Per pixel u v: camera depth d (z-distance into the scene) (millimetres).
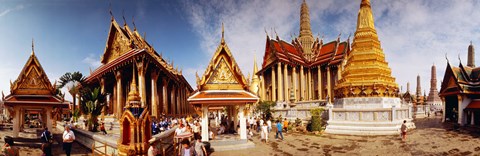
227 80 19156
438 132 25938
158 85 42656
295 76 64188
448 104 36156
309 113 36125
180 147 14781
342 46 63156
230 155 16969
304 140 24047
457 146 18812
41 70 21922
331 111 29922
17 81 20969
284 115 39438
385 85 30875
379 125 26859
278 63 61062
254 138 25469
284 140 24062
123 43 34750
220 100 17938
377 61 32938
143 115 13070
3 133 24016
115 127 29859
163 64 37344
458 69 33781
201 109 18562
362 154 17672
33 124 35438
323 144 21812
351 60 34250
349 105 31328
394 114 26938
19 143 18938
